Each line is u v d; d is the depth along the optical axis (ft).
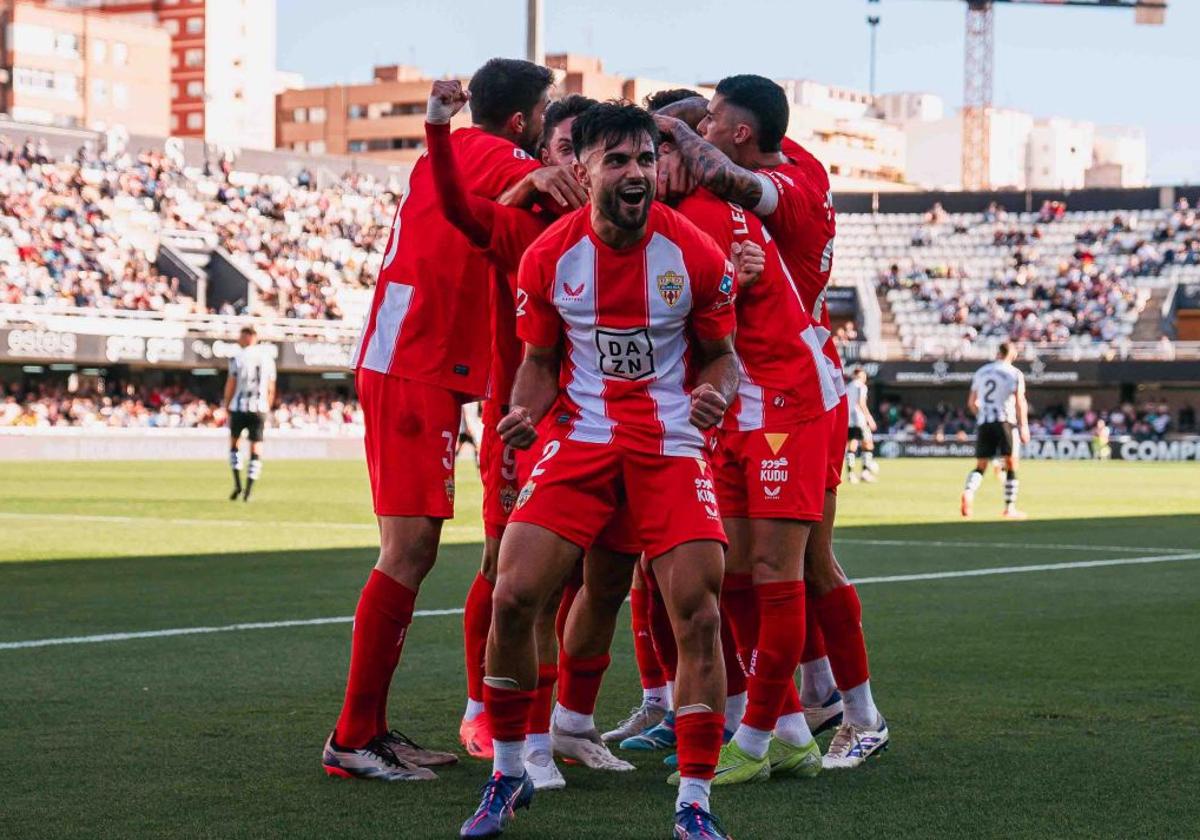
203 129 380.78
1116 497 78.13
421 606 30.07
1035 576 36.68
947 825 13.80
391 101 350.02
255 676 21.71
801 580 16.12
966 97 356.38
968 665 22.99
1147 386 174.19
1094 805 14.47
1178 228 189.16
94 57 335.06
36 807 14.20
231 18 386.11
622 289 13.91
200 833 13.38
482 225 15.83
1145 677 21.90
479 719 17.22
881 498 75.31
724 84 17.21
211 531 49.65
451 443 16.84
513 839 13.43
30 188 154.61
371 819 14.02
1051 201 197.26
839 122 373.40
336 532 49.44
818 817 14.17
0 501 65.41
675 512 13.74
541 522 13.97
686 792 13.26
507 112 17.49
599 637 16.51
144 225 159.84
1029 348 165.99
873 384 171.73
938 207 200.44
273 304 161.38
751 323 16.29
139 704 19.51
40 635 25.85
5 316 129.80
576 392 14.20
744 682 17.81
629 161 13.52
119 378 151.43
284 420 150.30
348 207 182.09
